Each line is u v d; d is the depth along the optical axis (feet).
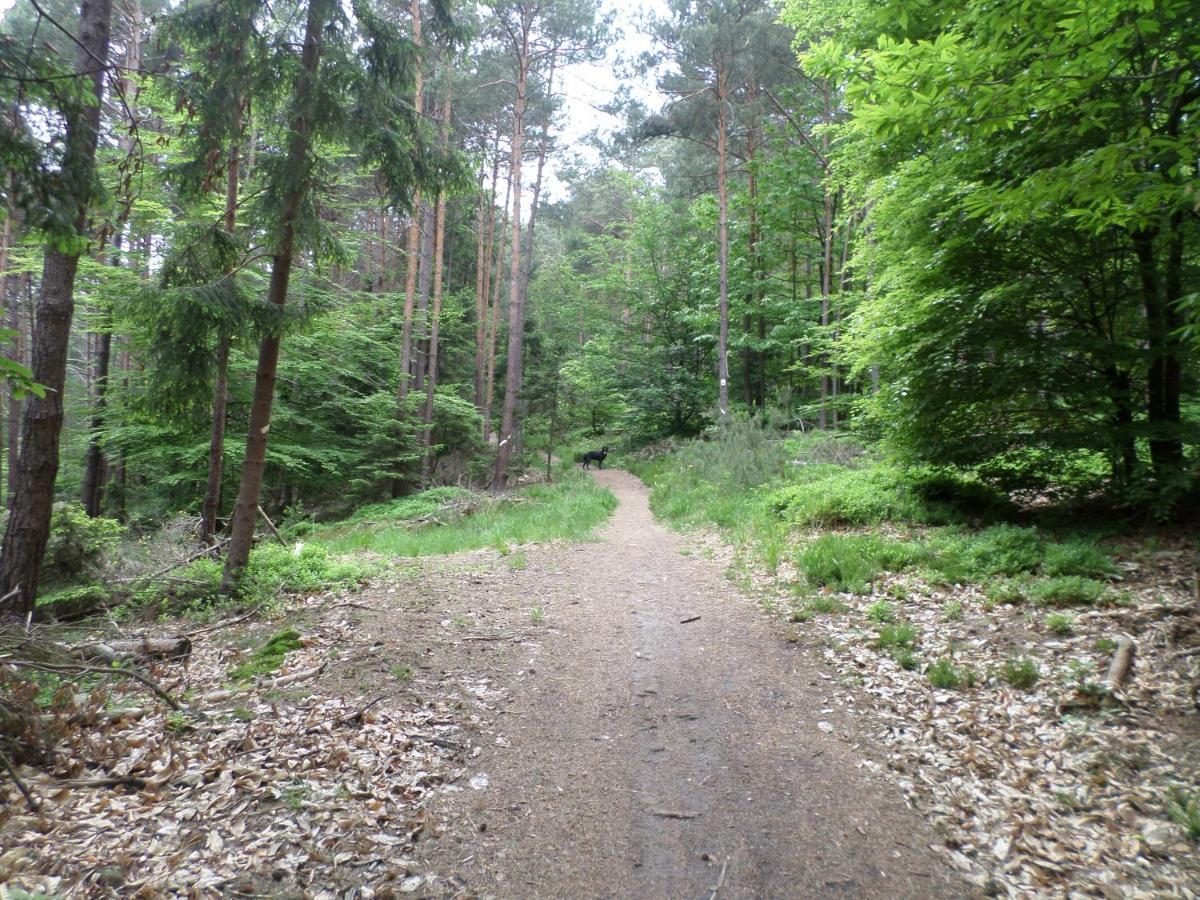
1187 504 22.39
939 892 9.91
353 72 23.43
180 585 27.25
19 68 15.46
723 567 29.99
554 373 75.66
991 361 25.25
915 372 26.86
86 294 43.80
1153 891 9.65
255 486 26.50
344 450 57.98
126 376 47.42
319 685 16.79
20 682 14.47
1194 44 15.35
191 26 22.57
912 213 27.37
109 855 10.12
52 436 23.17
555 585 27.27
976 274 25.75
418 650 19.25
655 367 88.17
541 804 12.23
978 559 22.85
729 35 59.93
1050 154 21.07
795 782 12.94
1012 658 16.81
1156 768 12.26
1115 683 14.76
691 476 52.75
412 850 10.78
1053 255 24.23
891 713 15.47
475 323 85.05
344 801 11.89
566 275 121.49
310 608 23.80
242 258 25.49
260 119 25.50
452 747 14.14
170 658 19.58
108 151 37.14
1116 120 18.07
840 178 40.09
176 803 11.62
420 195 28.02
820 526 31.14
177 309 21.67
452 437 72.18
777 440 51.49
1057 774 12.57
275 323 23.73
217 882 9.67
